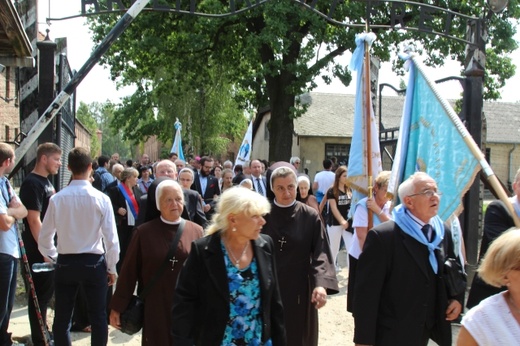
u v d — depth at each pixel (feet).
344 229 26.84
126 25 18.06
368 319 10.82
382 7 51.90
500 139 103.71
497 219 13.00
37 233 16.12
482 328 6.93
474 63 24.08
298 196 20.90
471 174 13.50
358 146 17.66
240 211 10.16
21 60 21.09
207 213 30.68
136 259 13.19
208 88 98.63
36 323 16.75
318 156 96.43
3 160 14.79
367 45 17.29
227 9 55.88
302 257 13.80
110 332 19.86
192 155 96.63
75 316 19.03
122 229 25.85
